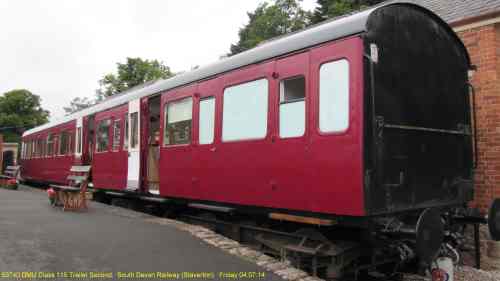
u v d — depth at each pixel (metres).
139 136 10.23
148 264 5.32
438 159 5.89
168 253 5.84
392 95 5.30
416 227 4.78
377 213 4.95
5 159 32.41
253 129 6.57
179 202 8.62
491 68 7.09
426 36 5.95
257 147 6.45
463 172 6.35
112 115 11.91
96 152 12.71
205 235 6.90
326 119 5.38
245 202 6.66
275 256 6.76
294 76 5.90
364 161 4.90
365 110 4.97
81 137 14.31
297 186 5.75
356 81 5.02
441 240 5.08
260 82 6.52
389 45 5.36
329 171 5.28
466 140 6.49
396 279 6.25
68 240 6.44
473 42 7.37
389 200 5.10
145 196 10.12
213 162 7.41
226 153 7.10
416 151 5.54
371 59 5.07
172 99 8.87
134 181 10.34
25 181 22.62
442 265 5.57
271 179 6.18
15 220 8.16
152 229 7.40
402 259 5.39
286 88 6.05
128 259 5.52
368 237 5.51
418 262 6.47
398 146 5.29
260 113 6.46
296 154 5.77
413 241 4.92
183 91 8.50
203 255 5.78
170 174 8.68
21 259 5.34
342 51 5.23
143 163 10.09
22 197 12.84
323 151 5.37
